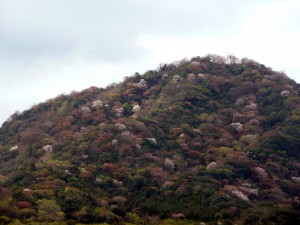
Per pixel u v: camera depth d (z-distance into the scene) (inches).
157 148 5428.2
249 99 6722.4
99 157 5083.7
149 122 5905.5
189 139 5634.8
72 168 4734.3
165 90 6801.2
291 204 4407.0
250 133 5890.8
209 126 5954.7
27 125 6594.5
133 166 4990.2
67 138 5625.0
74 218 3745.1
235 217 3821.4
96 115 6190.9
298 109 6210.6
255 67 7608.3
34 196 3969.0
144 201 4274.1
